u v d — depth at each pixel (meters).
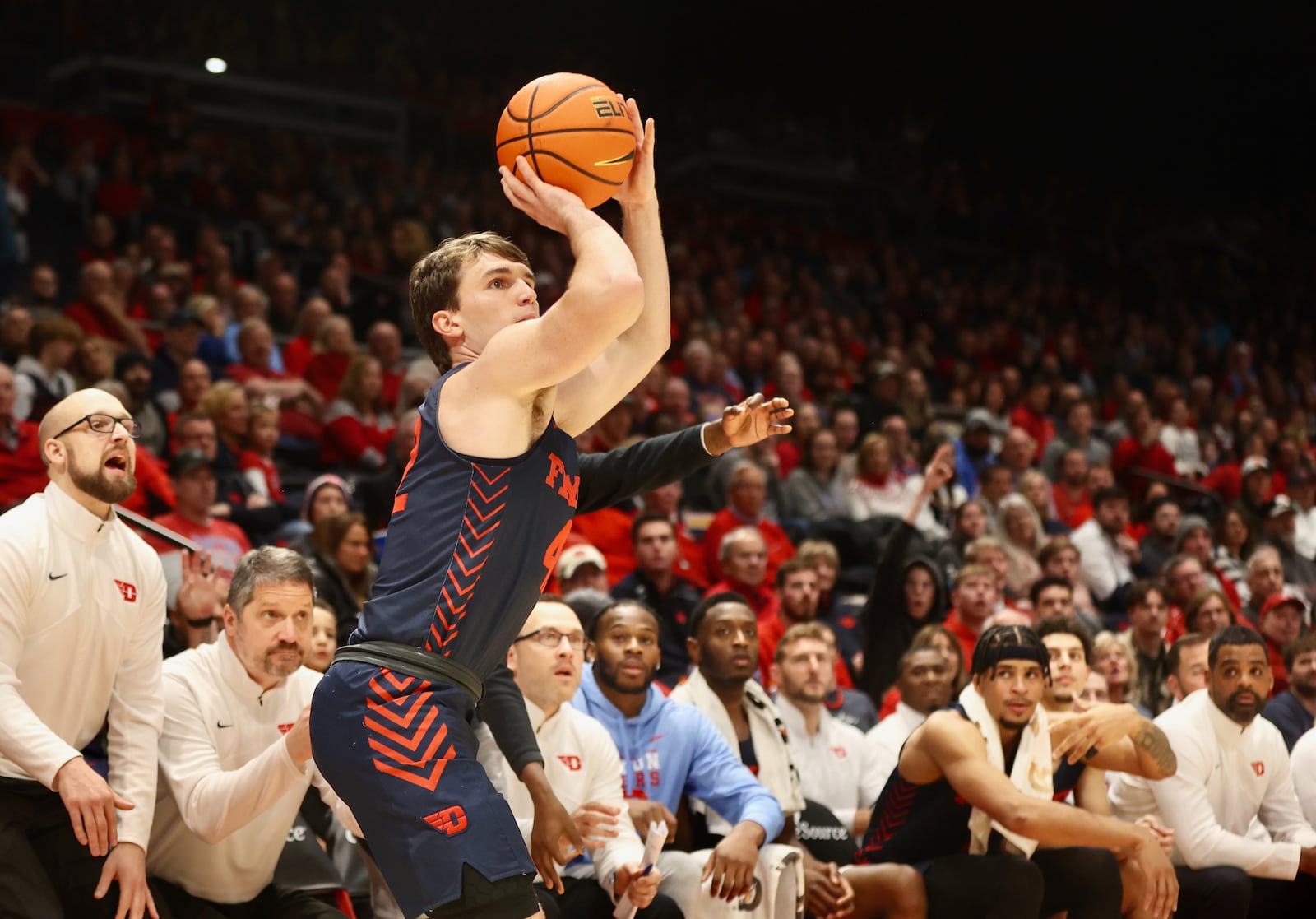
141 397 7.40
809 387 11.83
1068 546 7.86
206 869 3.54
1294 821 4.70
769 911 3.94
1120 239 20.64
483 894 2.25
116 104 14.53
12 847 3.15
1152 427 11.41
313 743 2.39
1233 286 19.42
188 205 12.45
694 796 4.35
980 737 3.99
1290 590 9.32
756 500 7.88
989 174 20.98
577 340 2.24
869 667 6.36
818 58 21.73
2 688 3.09
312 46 16.66
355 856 4.29
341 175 14.26
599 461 2.79
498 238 2.62
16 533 3.19
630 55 20.81
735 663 4.57
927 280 16.83
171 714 3.53
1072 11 22.05
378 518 6.94
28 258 11.35
